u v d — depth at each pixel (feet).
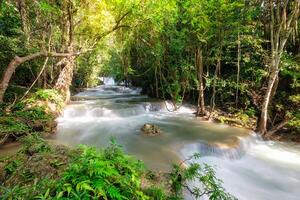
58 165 16.30
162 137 31.53
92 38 43.37
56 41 42.27
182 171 17.67
